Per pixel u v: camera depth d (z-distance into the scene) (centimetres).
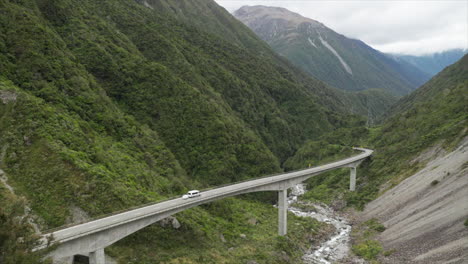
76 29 9806
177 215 5772
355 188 10019
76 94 7456
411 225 6106
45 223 4331
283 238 6519
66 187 4803
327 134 16725
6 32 7175
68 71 7756
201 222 6212
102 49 9806
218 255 5303
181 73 12062
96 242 3775
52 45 7800
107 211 4759
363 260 5703
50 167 4969
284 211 6881
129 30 12731
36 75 6875
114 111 8369
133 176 6238
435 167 7669
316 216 8631
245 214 8000
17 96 5838
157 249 4897
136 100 9662
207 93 12381
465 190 5866
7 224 2277
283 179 6981
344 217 8344
